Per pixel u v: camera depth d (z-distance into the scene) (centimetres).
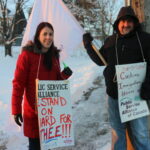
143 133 383
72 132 397
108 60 379
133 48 358
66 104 392
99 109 661
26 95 388
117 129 391
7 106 745
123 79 362
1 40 2872
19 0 2588
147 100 384
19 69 374
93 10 2319
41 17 441
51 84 380
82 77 1073
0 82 1091
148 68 364
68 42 451
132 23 356
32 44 380
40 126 374
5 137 553
